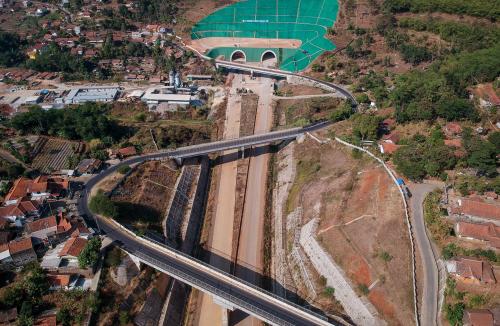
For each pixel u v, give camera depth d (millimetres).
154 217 128875
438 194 108062
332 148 144625
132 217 124688
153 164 147875
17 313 90938
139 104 195875
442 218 101375
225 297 94562
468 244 94000
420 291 89375
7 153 144500
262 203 142750
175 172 149625
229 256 122750
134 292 103125
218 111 196750
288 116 187875
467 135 122625
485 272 86500
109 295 99375
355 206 114562
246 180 153750
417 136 130250
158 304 105188
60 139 155250
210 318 105438
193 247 126938
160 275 110938
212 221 136500
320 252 108125
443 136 127625
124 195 131750
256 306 92500
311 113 180875
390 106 162500
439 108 137125
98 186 133250
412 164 113938
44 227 110188
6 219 113438
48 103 191750
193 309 108438
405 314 86875
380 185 116062
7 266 101125
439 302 86875
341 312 96938
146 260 104500
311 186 133000
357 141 137875
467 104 134375
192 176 152875
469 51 198000
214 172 160375
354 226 108688
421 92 149375
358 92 193125
